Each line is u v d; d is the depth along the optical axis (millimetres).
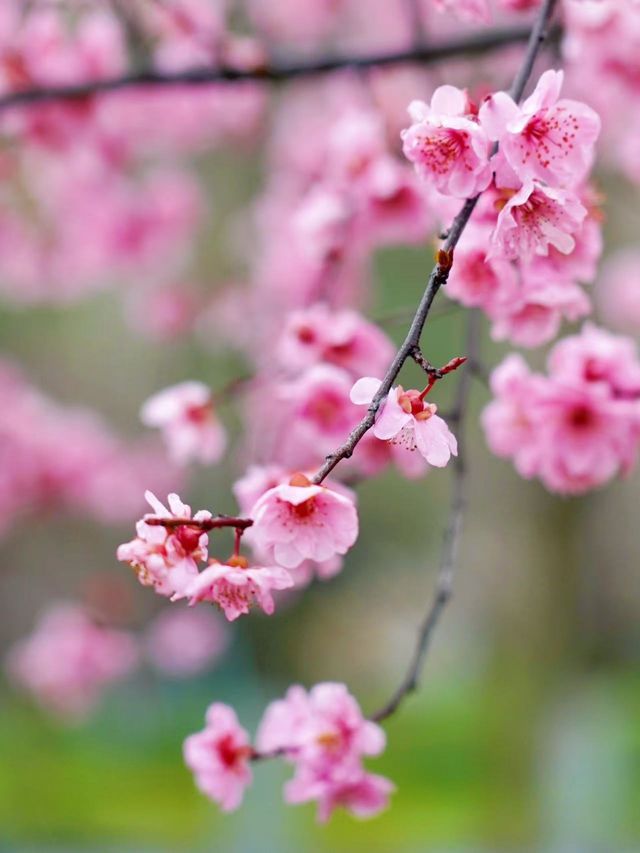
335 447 3775
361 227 4832
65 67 5480
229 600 2309
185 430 4258
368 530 22344
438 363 11852
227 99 7148
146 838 12023
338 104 6789
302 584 3752
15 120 5613
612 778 12734
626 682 20062
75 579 19328
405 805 13148
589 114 2486
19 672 11109
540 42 2631
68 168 6938
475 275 3264
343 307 6715
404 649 20688
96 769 15469
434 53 4656
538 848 10172
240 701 18703
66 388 18438
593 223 3162
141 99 6492
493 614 11586
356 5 8594
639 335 8500
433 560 22328
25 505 10570
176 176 8148
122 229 7977
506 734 10227
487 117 2408
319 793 3139
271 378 4391
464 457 3752
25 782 14320
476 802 13062
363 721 3115
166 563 2215
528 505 10078
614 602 23266
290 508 2324
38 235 8125
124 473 10891
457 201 3100
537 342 3441
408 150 2463
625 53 4480
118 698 18125
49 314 17922
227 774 3154
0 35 5371
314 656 20781
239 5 7719
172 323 9195
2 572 19531
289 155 7711
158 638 12117
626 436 3678
